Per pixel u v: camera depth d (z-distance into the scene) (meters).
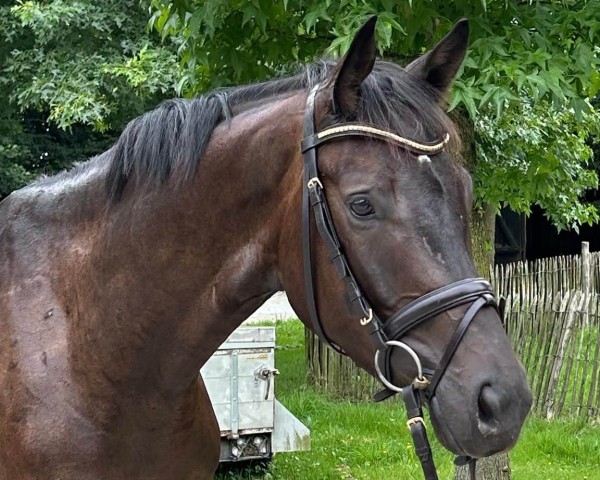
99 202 2.10
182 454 2.12
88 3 8.02
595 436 5.77
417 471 5.01
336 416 6.33
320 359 7.21
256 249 1.88
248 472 5.09
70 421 1.95
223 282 1.93
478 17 2.87
